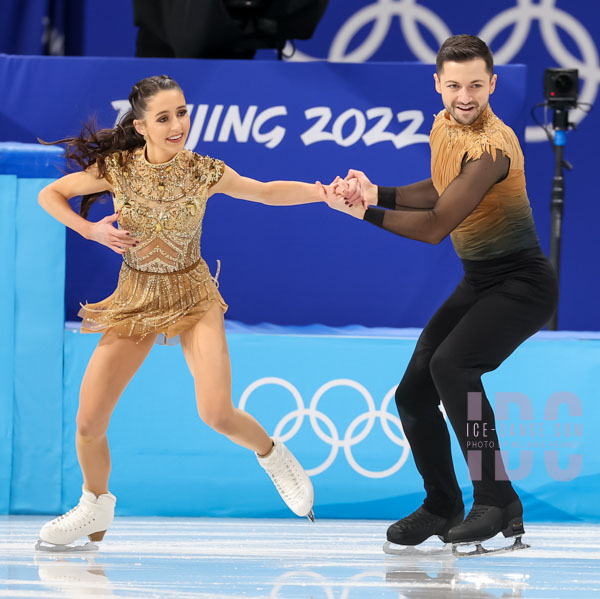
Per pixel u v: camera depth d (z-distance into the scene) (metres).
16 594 9.20
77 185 11.66
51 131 18.38
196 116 18.45
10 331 15.61
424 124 18.45
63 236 15.68
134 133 11.76
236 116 18.45
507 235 11.64
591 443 15.67
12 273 15.62
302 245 18.70
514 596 9.42
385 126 18.45
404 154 18.47
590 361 15.77
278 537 13.58
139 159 11.53
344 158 18.48
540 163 23.48
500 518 11.23
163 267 11.65
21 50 22.83
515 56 23.62
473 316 11.57
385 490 15.69
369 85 18.41
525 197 11.72
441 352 11.48
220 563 11.25
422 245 18.61
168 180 11.47
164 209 11.47
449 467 12.34
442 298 18.69
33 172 15.64
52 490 15.57
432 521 12.23
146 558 11.58
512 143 11.43
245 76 18.39
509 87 18.31
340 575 10.50
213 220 18.67
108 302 11.95
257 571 10.70
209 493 15.70
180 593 9.30
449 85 11.28
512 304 11.52
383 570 10.90
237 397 15.75
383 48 23.78
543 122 23.52
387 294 18.70
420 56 23.80
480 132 11.34
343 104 18.44
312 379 15.77
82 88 18.36
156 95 11.17
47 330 15.66
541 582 10.23
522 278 11.66
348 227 18.64
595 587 9.98
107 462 12.18
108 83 18.38
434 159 11.80
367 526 14.91
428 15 23.66
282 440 15.72
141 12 19.94
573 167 23.47
